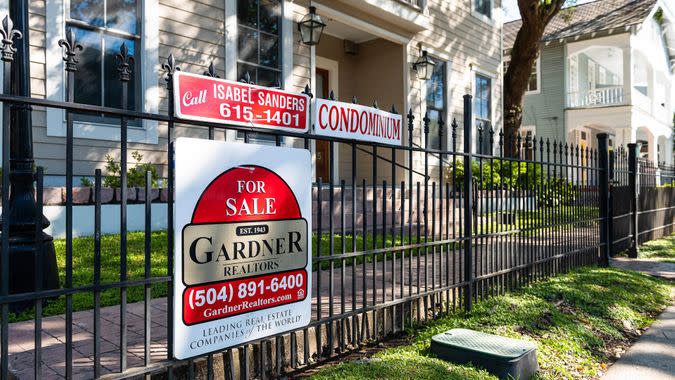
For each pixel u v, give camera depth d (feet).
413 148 12.92
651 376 12.17
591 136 83.51
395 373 10.16
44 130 20.47
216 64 26.55
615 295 18.43
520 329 13.82
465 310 15.06
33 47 20.24
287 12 30.25
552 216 20.59
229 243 8.79
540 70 74.54
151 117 7.74
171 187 8.05
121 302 7.56
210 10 26.30
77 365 8.94
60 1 20.86
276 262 9.60
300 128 10.00
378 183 39.29
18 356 9.45
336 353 11.64
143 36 23.58
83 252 17.33
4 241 6.39
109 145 22.43
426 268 13.75
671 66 92.43
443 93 43.29
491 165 16.26
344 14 33.65
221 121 8.61
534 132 75.15
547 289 17.79
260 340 9.49
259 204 9.29
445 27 43.09
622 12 70.90
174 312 8.01
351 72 41.42
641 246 33.09
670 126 92.79
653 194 36.14
